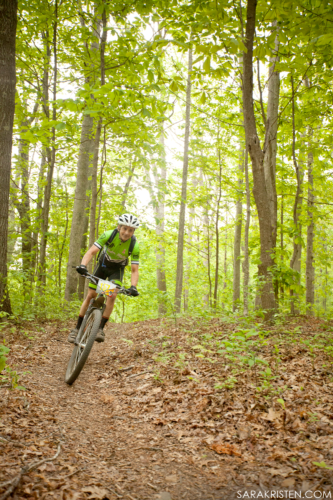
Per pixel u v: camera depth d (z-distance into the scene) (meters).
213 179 12.15
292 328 5.96
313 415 2.73
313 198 11.42
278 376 3.43
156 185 10.81
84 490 1.92
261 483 2.05
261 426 2.69
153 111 5.18
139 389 3.72
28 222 11.91
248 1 5.23
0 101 5.56
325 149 8.32
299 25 4.94
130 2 6.02
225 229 16.45
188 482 2.09
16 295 8.09
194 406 3.15
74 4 7.20
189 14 5.77
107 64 7.25
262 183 6.92
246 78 6.29
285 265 6.96
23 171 11.30
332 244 15.45
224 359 4.25
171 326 6.92
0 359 2.40
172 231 14.77
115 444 2.58
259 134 8.81
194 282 17.64
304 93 7.68
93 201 7.46
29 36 7.87
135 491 1.99
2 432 2.41
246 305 6.59
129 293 4.16
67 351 5.43
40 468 2.06
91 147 11.73
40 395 3.33
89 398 3.55
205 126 10.79
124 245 4.40
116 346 6.03
